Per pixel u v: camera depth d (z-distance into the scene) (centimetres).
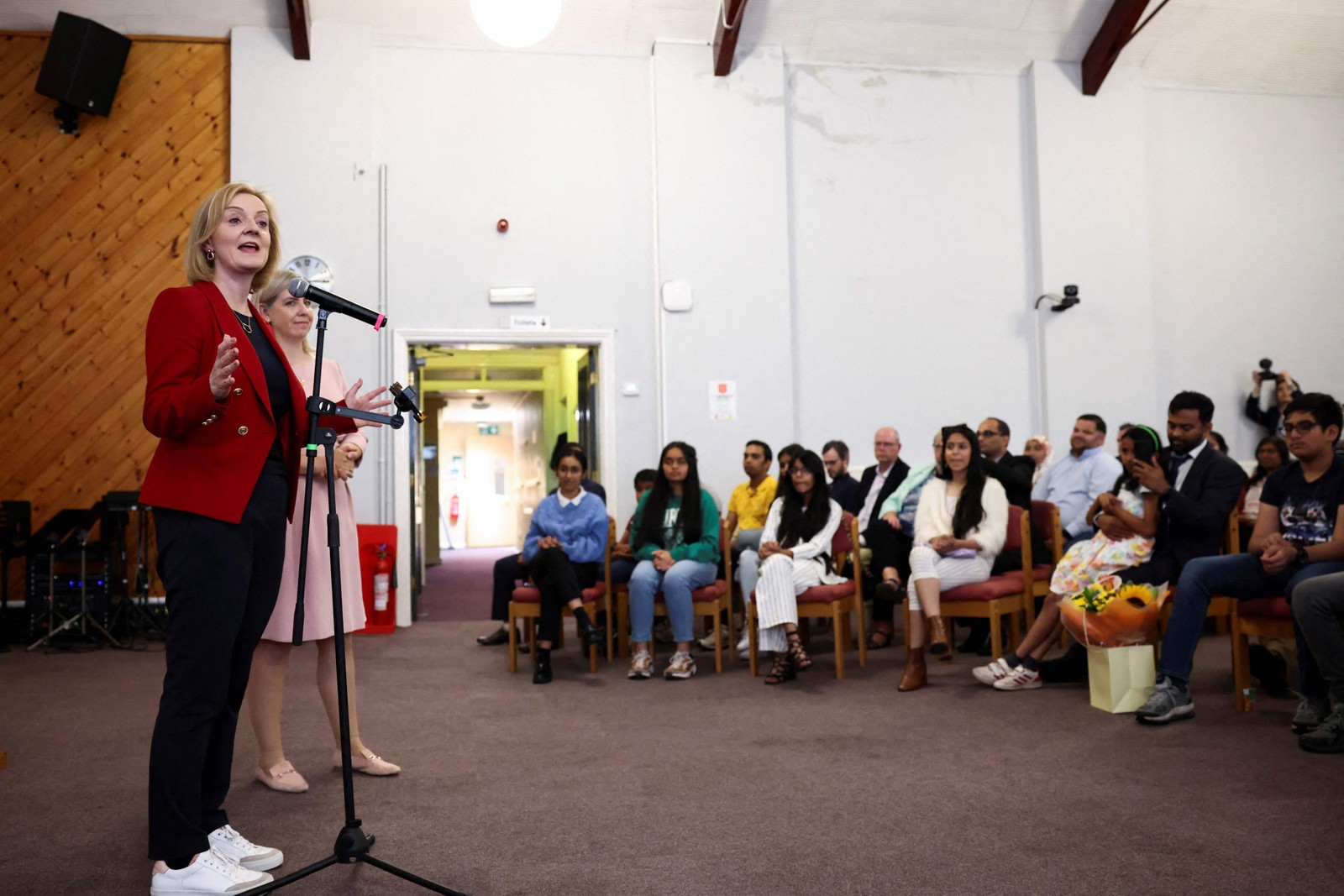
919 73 711
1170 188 739
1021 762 289
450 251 659
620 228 677
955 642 538
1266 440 529
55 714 380
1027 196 720
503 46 668
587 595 465
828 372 694
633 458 673
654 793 266
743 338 671
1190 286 740
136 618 591
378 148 654
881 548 502
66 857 222
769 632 429
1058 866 208
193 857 192
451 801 261
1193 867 206
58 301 630
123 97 637
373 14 643
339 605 202
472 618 677
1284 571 323
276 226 214
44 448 626
